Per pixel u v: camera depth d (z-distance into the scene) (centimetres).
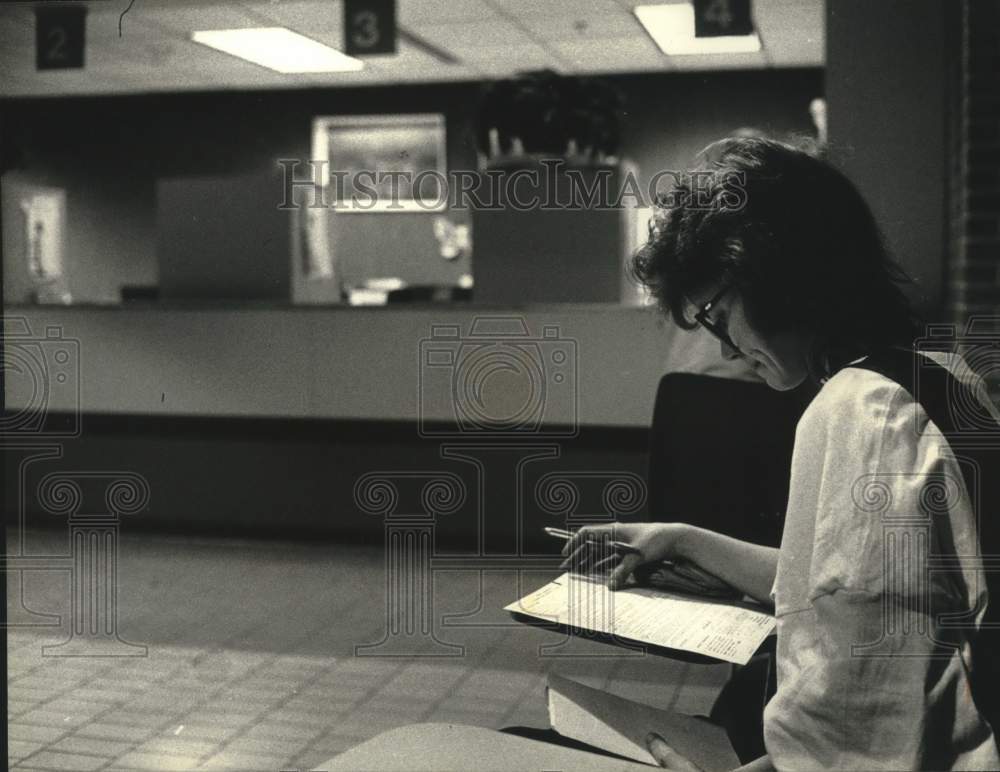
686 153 868
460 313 465
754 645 120
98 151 990
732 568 138
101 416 510
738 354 111
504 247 477
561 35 552
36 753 248
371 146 912
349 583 390
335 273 575
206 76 688
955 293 286
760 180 104
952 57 317
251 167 956
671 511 178
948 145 324
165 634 337
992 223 277
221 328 494
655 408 181
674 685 217
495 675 269
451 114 888
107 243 1027
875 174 332
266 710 269
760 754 136
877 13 338
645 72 860
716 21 264
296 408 484
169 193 516
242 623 345
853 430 90
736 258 103
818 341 103
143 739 249
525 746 102
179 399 501
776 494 174
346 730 253
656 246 110
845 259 102
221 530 492
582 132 469
